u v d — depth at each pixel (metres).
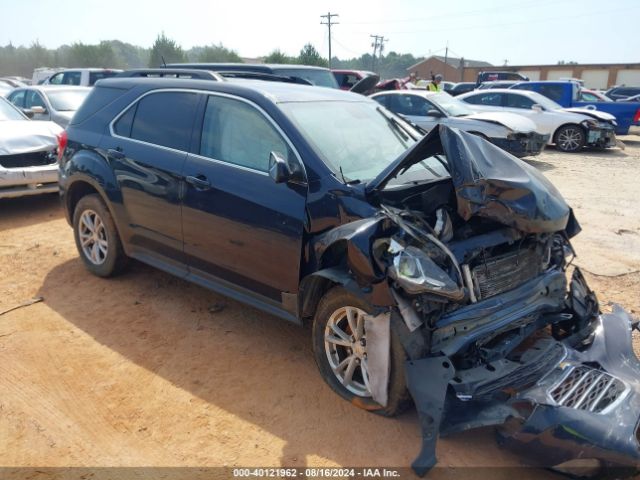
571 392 2.91
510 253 3.46
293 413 3.37
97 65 63.84
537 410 2.74
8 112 8.52
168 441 3.14
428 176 3.92
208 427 3.25
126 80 5.06
